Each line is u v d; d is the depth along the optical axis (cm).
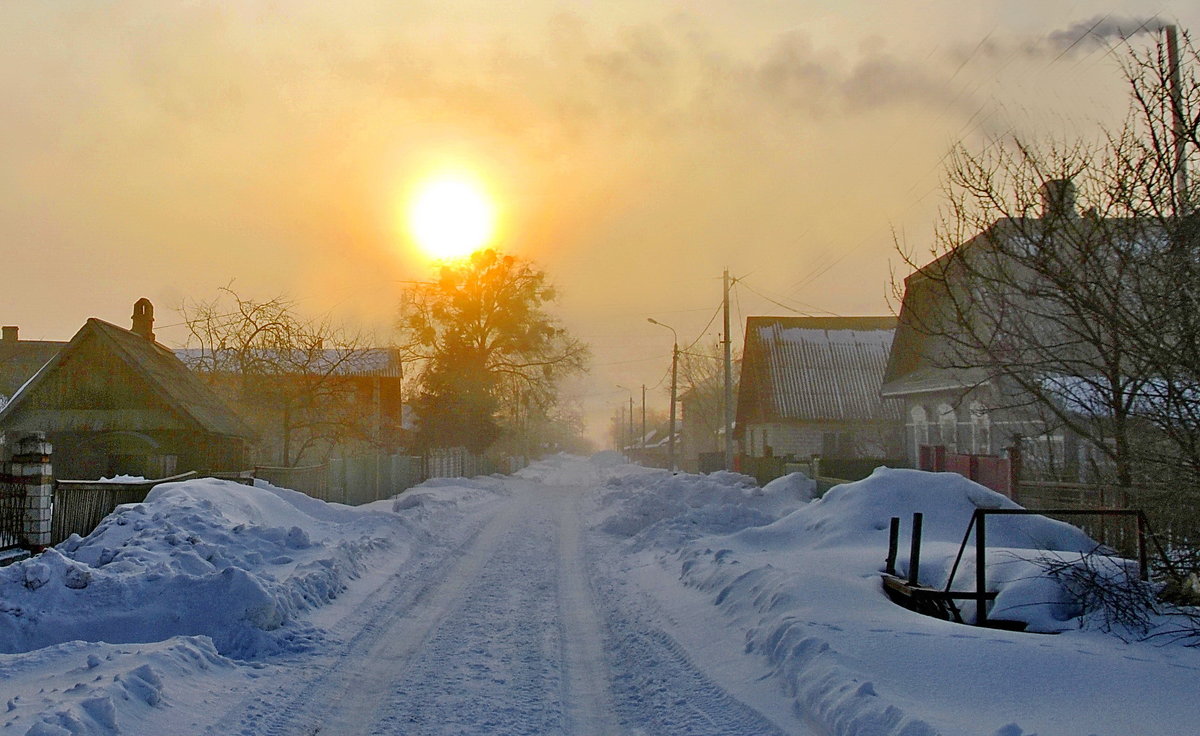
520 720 712
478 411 5128
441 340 5194
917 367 3300
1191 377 805
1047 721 603
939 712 626
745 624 963
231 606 929
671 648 939
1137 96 873
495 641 977
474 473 5091
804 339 4519
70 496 1432
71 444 2627
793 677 746
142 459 2617
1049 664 705
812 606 902
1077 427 1012
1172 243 831
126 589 951
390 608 1142
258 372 3194
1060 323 949
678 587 1276
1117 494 1170
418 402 5059
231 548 1235
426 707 740
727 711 720
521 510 2698
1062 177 977
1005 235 1028
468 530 2052
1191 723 590
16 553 1202
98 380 2667
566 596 1264
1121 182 895
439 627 1042
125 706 654
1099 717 607
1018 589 909
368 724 696
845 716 623
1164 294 817
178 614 923
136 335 2991
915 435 3331
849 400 4241
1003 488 1698
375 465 3069
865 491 1426
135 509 1321
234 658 867
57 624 911
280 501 1680
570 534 2059
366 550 1477
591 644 979
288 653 894
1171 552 930
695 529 1745
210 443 2708
